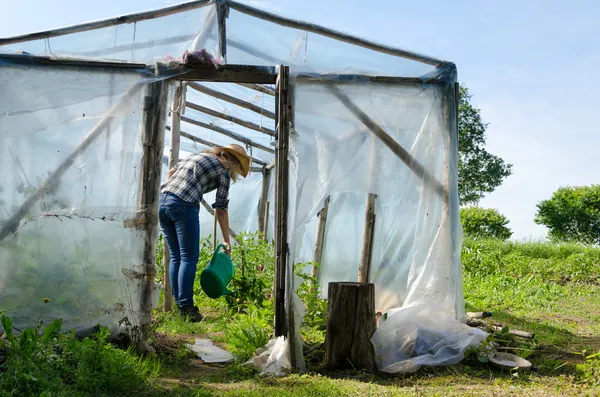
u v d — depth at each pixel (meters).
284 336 4.86
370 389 4.00
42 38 5.27
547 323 7.07
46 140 5.09
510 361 4.77
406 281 5.95
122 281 5.05
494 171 39.72
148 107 5.16
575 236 23.80
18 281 4.99
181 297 6.55
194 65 5.20
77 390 3.53
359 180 5.43
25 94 5.08
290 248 4.89
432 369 4.63
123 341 4.97
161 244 8.78
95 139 5.13
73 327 4.95
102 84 5.14
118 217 5.07
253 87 7.28
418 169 5.55
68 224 5.05
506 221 22.64
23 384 3.34
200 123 9.68
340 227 6.64
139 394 3.68
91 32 5.33
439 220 5.58
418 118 5.57
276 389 3.96
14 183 5.04
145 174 5.13
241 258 7.73
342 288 4.67
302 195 5.12
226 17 5.34
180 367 4.66
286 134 5.03
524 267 12.80
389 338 4.88
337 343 4.66
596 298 9.65
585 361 5.05
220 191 6.53
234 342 5.09
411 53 5.56
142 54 5.37
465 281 10.95
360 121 5.43
